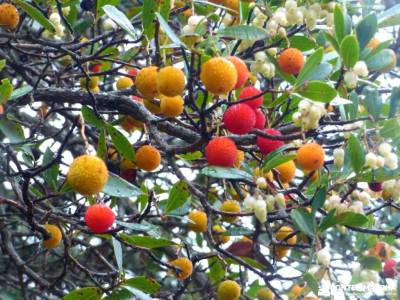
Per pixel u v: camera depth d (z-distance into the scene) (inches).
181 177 25.2
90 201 24.9
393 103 24.2
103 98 27.4
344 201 24.3
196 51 21.9
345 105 24.7
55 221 27.8
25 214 24.9
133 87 27.8
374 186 24.9
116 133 25.0
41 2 30.1
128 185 24.4
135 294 24.2
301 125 22.6
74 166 21.8
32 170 24.5
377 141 23.8
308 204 24.4
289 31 26.0
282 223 30.7
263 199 23.3
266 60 24.1
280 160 23.0
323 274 22.4
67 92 28.1
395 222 30.9
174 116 24.2
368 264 23.2
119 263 25.2
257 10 24.4
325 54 26.0
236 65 22.4
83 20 30.5
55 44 28.3
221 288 29.7
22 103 28.5
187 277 28.8
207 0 26.9
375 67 23.7
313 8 24.0
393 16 26.2
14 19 27.8
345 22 23.9
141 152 25.5
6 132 28.0
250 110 22.6
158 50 23.3
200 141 24.1
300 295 23.5
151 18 24.4
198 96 28.4
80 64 26.7
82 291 24.5
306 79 22.4
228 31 22.3
